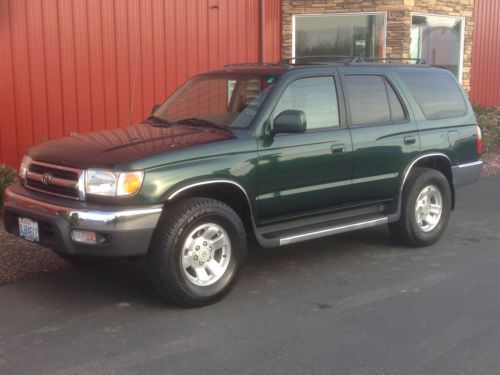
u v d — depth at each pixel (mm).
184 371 4004
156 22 10055
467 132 7172
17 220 5316
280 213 5676
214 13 10812
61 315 4922
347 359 4180
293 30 12305
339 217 6234
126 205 4699
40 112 9016
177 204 4965
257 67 6176
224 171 5117
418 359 4184
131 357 4195
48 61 9016
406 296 5367
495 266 6223
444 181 6902
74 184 4863
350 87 6188
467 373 3990
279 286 5621
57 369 4027
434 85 7031
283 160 5512
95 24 9398
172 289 4887
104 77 9578
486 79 15578
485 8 15000
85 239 4695
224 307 5102
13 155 8844
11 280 5684
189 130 5586
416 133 6602
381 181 6332
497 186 10586
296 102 5750
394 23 12336
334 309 5070
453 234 7457
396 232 6762
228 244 5203
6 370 4016
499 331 4637
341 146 5910
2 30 8570
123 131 5695
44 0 8883
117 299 5270
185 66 10516
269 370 4023
